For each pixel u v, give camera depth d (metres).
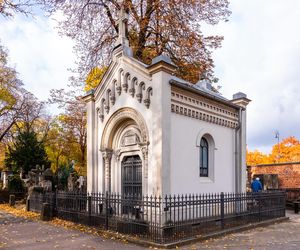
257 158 43.66
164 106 10.97
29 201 17.27
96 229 11.16
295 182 22.39
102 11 20.73
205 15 20.75
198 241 9.66
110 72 13.45
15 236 10.51
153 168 10.98
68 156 37.31
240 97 15.46
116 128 13.43
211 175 13.50
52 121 38.97
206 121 13.41
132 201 10.32
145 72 11.70
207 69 22.80
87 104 14.60
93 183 13.83
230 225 11.90
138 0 20.41
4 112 33.69
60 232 11.12
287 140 41.91
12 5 8.11
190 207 10.74
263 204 13.79
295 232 11.47
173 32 20.67
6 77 32.44
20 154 28.11
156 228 9.35
